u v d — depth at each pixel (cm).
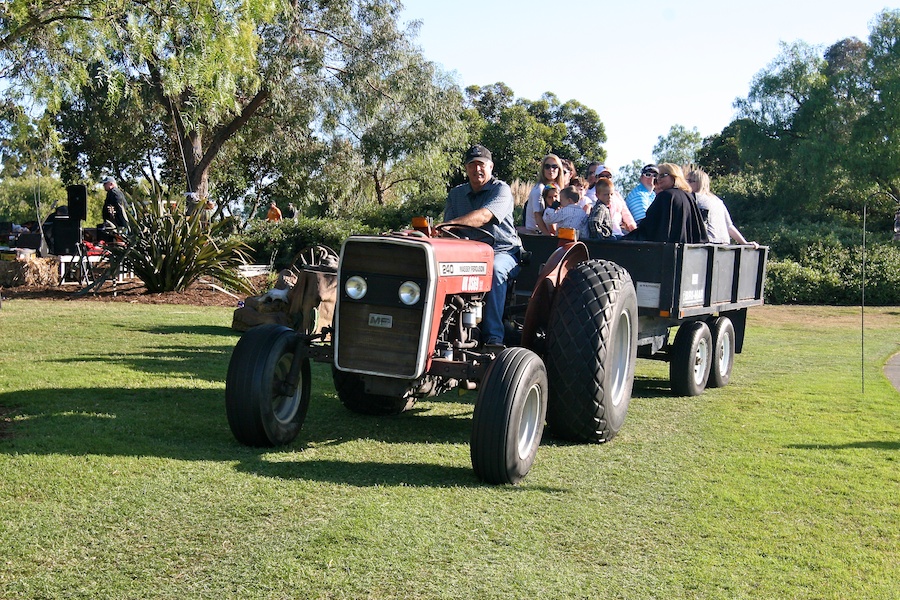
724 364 860
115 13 1003
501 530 407
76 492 431
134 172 3406
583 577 358
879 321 1684
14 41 994
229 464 491
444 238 540
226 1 1052
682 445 591
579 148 6088
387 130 2870
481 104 5912
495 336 578
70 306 1297
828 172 2780
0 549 362
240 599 327
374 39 2683
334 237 2223
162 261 1470
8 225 2400
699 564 376
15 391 658
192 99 1155
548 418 580
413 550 377
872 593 352
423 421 642
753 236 2381
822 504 464
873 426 662
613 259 729
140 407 624
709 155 5366
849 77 2861
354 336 512
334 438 573
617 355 617
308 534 390
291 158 3116
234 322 1049
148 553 364
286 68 2498
